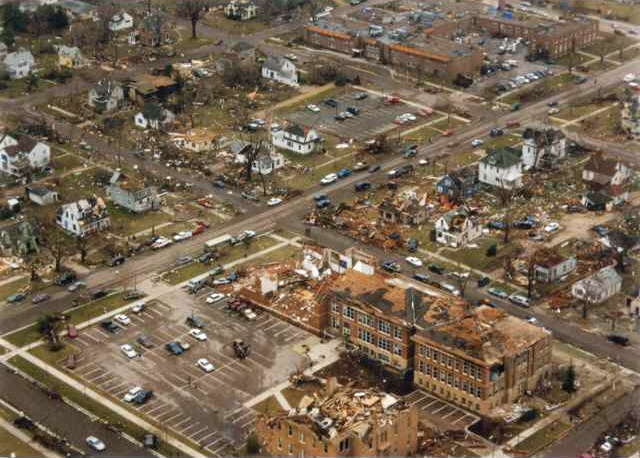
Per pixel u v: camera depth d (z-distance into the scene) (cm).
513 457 19562
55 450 19862
